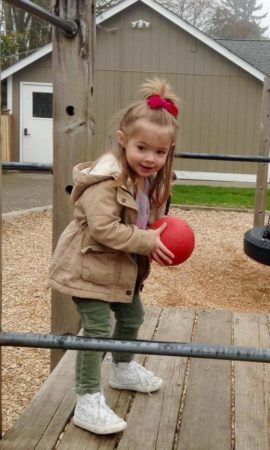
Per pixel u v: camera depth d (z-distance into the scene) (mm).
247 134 16953
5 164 3395
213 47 16578
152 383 2793
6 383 4340
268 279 6879
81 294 2340
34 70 17781
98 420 2396
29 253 7711
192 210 11555
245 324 3877
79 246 2361
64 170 3383
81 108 3328
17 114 18000
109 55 16969
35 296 6020
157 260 2293
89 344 1878
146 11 16719
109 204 2258
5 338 1902
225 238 8992
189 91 16984
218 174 17156
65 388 2807
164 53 16891
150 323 3779
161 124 2209
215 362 3188
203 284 6633
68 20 3260
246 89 16781
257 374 3092
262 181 8047
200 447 2395
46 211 10789
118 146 2307
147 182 2465
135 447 2361
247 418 2637
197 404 2738
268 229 5242
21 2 2391
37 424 2484
